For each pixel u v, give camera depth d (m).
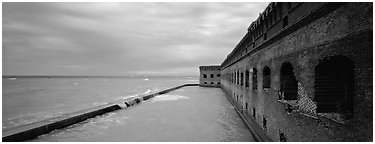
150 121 17.05
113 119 17.97
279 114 9.04
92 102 37.12
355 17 4.92
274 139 9.62
